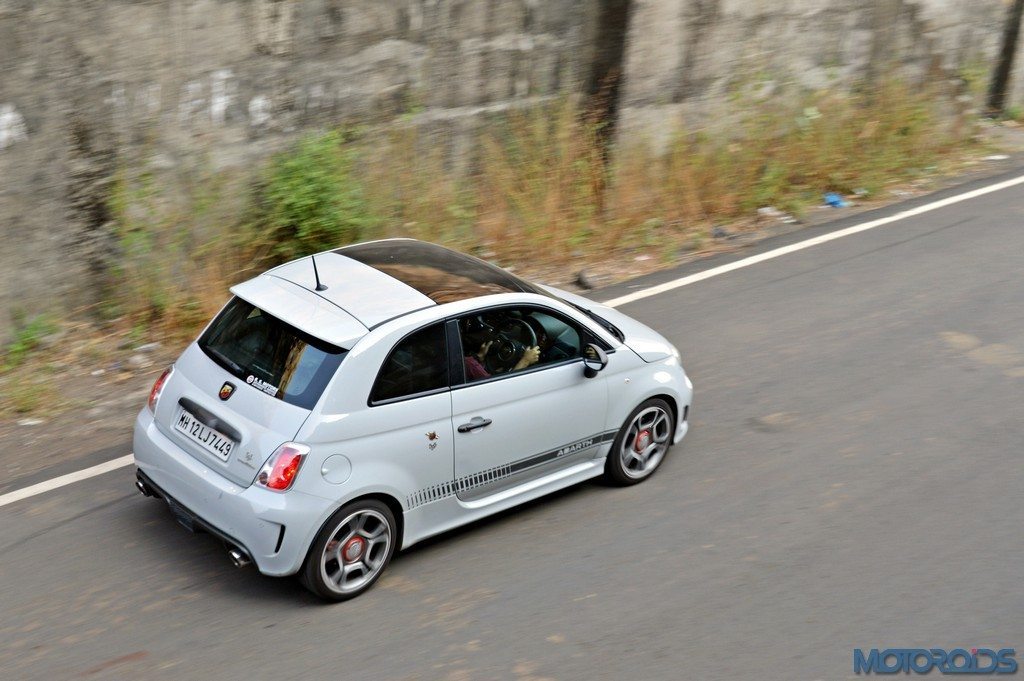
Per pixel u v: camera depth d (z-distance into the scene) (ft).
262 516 16.43
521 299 19.71
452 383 18.37
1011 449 23.36
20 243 26.37
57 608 17.17
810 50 45.85
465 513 19.25
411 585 18.25
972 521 20.58
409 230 33.04
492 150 36.27
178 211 28.96
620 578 18.63
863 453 23.17
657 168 39.01
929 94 48.57
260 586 18.07
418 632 16.98
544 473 20.48
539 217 35.14
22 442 22.77
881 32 48.42
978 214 39.63
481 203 35.70
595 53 37.96
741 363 27.50
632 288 32.35
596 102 38.27
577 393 20.24
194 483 17.28
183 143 28.76
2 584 17.72
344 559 17.53
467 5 34.06
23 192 26.11
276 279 19.13
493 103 35.94
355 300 18.33
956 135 48.73
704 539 19.93
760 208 39.99
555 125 37.19
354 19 31.55
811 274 33.60
